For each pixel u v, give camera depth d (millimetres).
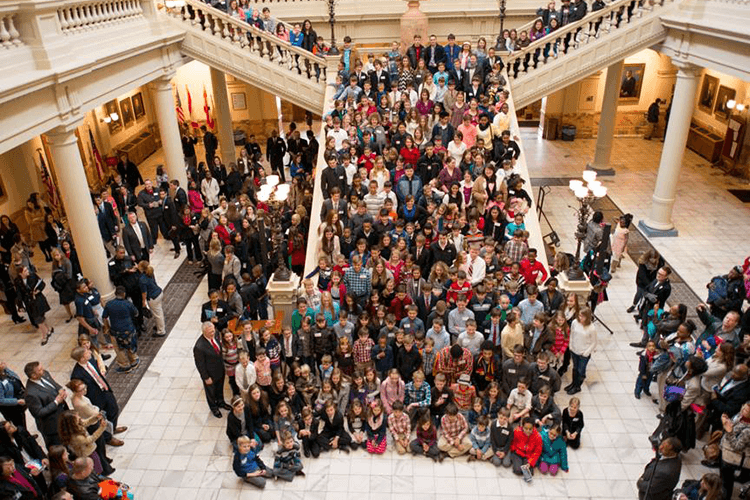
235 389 8695
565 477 7363
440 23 17234
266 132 21781
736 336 8000
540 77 13852
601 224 10797
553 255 11594
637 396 8641
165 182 13398
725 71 10797
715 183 16234
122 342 9258
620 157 18797
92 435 7082
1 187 13188
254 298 9562
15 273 10180
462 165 11227
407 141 11438
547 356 7926
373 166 11312
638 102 20500
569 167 18188
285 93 14414
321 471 7543
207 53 13781
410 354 8094
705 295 11109
